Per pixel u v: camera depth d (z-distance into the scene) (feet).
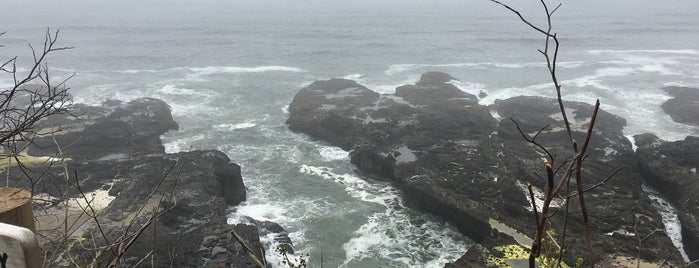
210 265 52.19
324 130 105.70
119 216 60.59
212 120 117.91
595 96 136.26
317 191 80.74
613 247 58.59
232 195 76.59
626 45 236.02
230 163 80.79
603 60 193.67
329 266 60.95
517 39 252.42
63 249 44.09
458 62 190.90
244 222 67.92
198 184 70.44
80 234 54.85
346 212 73.36
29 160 77.51
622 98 133.69
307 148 99.76
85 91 141.28
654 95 135.95
